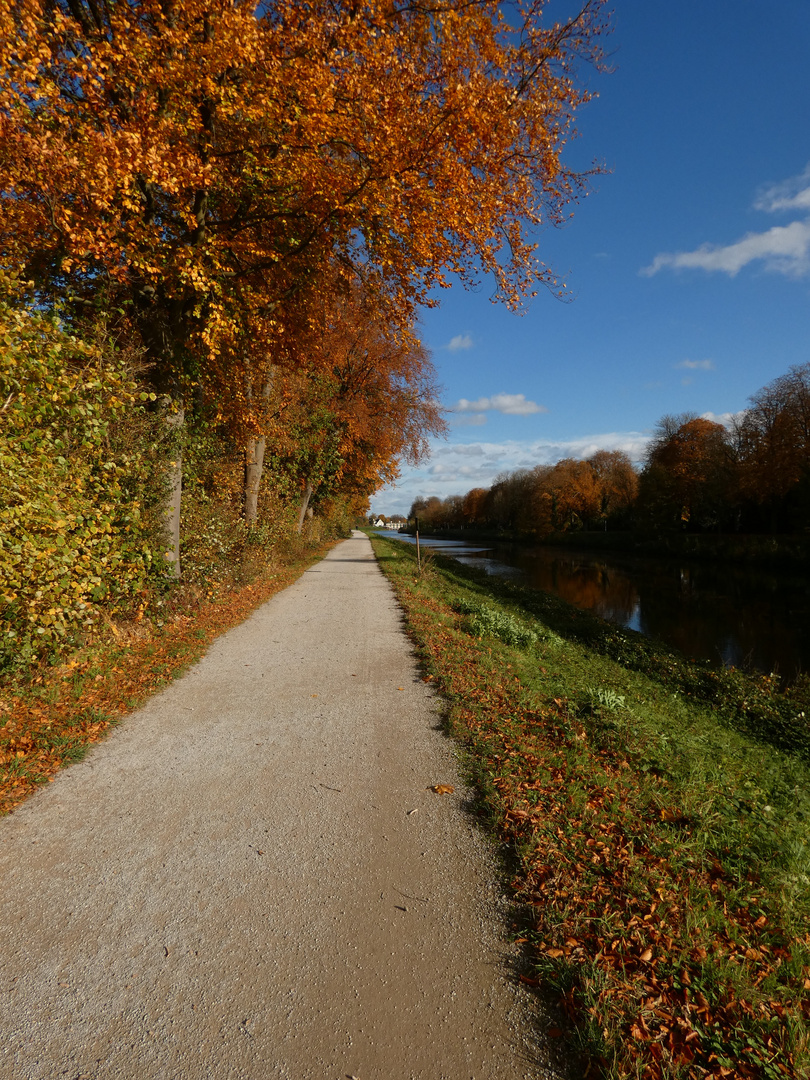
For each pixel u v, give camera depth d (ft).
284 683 21.21
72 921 8.80
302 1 23.84
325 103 24.14
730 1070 6.26
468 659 24.52
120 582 22.07
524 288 31.45
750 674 37.40
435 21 25.59
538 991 7.47
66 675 19.69
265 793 12.88
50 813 12.05
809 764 23.68
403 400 85.56
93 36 24.71
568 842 10.69
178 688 20.59
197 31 24.50
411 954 8.09
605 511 229.45
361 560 83.56
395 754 14.94
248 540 49.42
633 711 21.38
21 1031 6.89
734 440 159.12
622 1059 6.35
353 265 34.09
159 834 11.23
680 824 12.14
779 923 9.11
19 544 15.11
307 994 7.40
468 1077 6.26
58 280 29.12
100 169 20.53
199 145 27.40
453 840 10.97
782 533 142.61
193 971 7.80
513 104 27.09
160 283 28.48
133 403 24.77
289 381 56.65
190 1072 6.33
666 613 66.23
